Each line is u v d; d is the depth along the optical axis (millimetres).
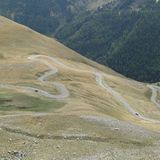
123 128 95562
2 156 67000
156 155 74188
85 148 76312
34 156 67875
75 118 96375
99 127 93250
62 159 67000
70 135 86062
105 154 72500
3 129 86188
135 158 70750
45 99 142125
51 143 78375
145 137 91625
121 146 82312
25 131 86125
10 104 129875
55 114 98500
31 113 108562
